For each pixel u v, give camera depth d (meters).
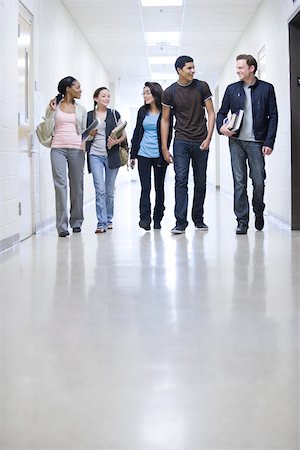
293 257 4.23
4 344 2.25
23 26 5.88
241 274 3.61
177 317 2.63
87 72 11.08
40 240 5.50
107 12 9.02
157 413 1.60
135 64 13.84
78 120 5.85
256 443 1.43
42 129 5.75
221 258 4.22
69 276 3.61
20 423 1.55
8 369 1.97
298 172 6.18
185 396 1.72
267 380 1.84
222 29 10.34
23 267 3.96
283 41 6.62
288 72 6.31
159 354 2.12
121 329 2.44
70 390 1.78
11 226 5.12
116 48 11.88
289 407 1.63
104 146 6.16
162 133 5.96
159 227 6.36
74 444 1.43
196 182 6.03
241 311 2.72
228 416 1.58
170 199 12.01
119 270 3.79
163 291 3.16
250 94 5.71
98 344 2.24
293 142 6.20
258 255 4.34
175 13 9.20
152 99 6.11
